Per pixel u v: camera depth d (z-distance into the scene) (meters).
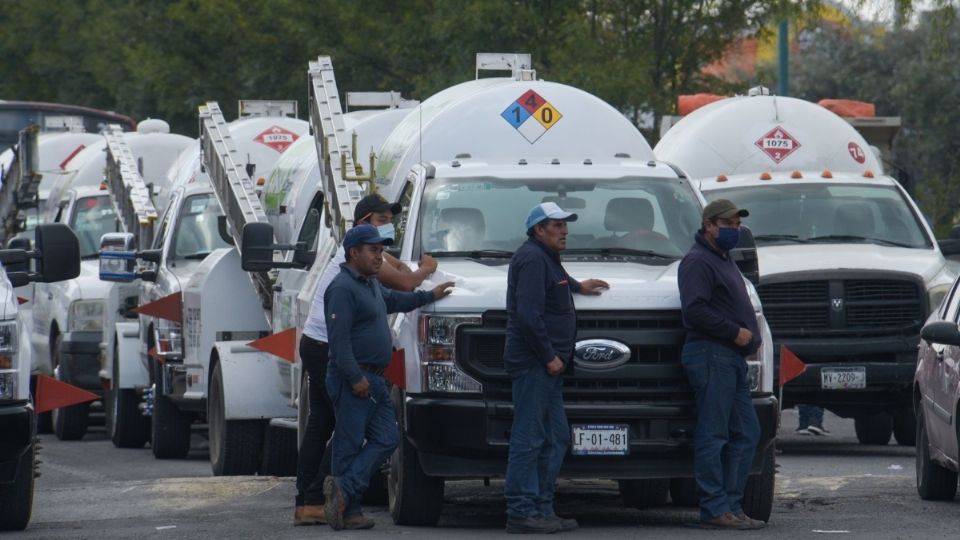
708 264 27.83
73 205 61.12
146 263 50.72
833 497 33.06
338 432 28.41
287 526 29.34
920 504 31.98
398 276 28.80
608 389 27.88
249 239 36.75
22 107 91.62
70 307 54.88
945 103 101.38
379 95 49.84
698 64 78.44
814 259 42.66
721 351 27.70
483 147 34.53
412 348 28.44
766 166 47.72
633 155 34.91
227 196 43.41
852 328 42.19
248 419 39.28
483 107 34.72
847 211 45.62
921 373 33.28
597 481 36.75
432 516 29.09
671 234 31.03
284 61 86.94
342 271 28.11
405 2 81.50
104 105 119.44
